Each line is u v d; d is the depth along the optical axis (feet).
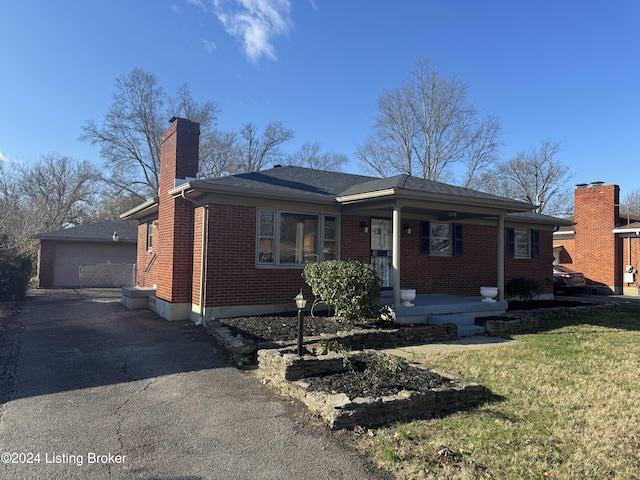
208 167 120.57
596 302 45.62
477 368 20.56
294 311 32.86
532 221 48.11
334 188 37.37
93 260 69.56
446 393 15.26
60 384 17.56
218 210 30.19
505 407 15.30
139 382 17.95
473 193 36.17
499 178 130.21
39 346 24.11
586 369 20.58
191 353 22.74
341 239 35.83
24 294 48.08
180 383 17.90
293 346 22.52
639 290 60.13
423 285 41.34
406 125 113.80
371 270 27.32
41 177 117.29
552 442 12.39
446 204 32.50
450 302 34.50
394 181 33.60
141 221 51.65
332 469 10.82
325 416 13.71
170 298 32.42
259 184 32.60
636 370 20.42
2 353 22.50
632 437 12.79
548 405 15.52
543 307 39.73
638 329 32.22
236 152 127.95
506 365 21.26
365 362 18.63
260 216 32.04
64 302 44.47
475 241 45.09
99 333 27.61
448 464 10.98
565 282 61.36
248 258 31.32
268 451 11.79
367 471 10.73
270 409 14.96
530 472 10.62
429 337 27.99
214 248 29.96
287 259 33.19
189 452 11.73
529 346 26.08
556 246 71.87
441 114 111.34
